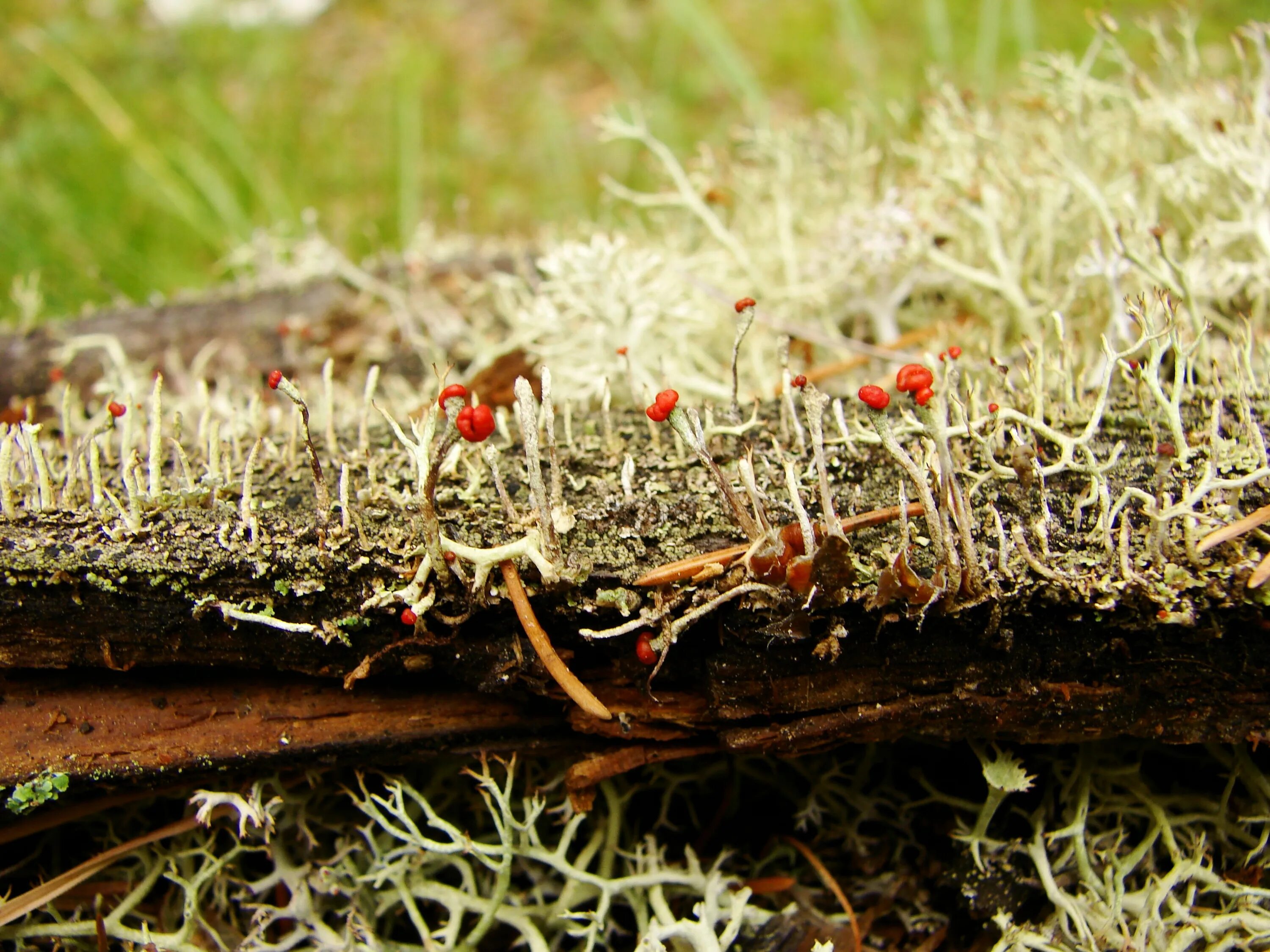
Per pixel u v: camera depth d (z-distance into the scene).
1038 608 0.15
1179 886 0.17
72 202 0.38
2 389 0.22
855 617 0.15
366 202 0.40
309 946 0.17
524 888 0.18
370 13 0.55
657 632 0.15
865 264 0.21
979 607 0.15
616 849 0.17
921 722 0.16
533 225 0.38
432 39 0.52
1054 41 0.44
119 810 0.17
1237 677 0.15
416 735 0.16
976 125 0.21
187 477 0.16
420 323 0.24
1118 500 0.15
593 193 0.40
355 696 0.16
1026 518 0.15
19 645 0.16
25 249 0.35
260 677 0.16
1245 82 0.20
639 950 0.16
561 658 0.16
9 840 0.16
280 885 0.17
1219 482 0.15
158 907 0.17
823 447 0.15
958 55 0.44
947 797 0.17
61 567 0.15
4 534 0.15
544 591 0.15
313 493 0.16
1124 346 0.19
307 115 0.45
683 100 0.46
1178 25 0.22
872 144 0.26
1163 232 0.18
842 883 0.18
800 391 0.17
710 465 0.15
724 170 0.25
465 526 0.16
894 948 0.17
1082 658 0.15
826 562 0.14
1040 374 0.16
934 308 0.22
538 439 0.16
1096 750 0.17
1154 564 0.15
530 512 0.16
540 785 0.18
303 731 0.16
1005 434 0.16
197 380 0.21
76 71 0.45
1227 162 0.19
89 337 0.23
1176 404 0.16
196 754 0.16
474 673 0.16
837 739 0.16
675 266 0.21
